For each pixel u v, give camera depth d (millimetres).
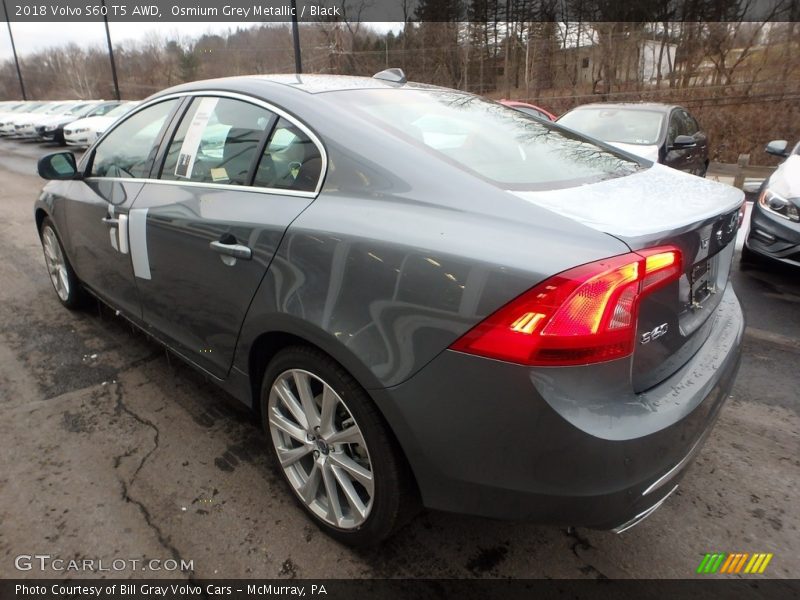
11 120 22219
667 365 1722
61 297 4055
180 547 2000
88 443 2564
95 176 3215
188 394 2980
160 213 2492
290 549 2000
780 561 1977
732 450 2576
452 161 1868
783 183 4832
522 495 1537
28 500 2205
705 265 1895
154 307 2736
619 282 1403
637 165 2291
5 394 2961
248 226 2041
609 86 26438
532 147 2232
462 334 1492
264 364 2215
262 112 2234
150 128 2838
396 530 1882
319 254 1798
